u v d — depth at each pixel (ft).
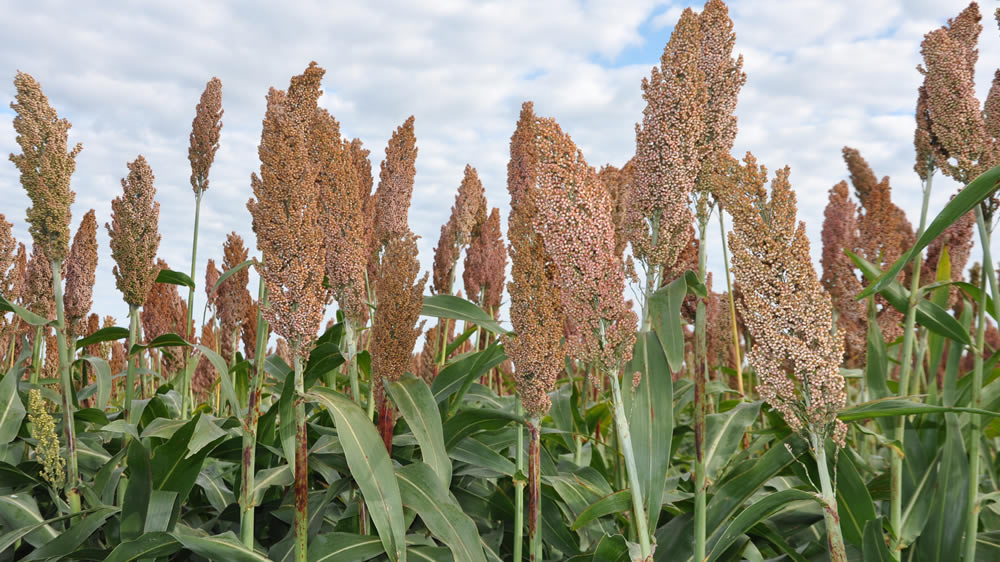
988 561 11.31
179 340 15.14
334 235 11.71
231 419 14.12
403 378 12.03
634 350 10.53
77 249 16.57
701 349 10.41
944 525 11.02
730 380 22.76
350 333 12.30
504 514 14.25
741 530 9.39
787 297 8.84
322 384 16.55
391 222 15.98
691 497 12.55
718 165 9.44
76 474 12.44
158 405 16.47
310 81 10.98
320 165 11.43
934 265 15.35
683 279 10.50
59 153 12.29
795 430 9.08
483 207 21.66
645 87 10.53
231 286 22.09
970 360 22.47
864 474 14.73
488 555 12.46
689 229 10.52
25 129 11.98
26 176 12.12
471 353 15.93
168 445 11.46
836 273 16.07
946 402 11.98
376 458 10.14
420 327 12.06
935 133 11.55
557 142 9.21
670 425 10.02
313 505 12.76
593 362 9.50
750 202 9.04
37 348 17.52
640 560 9.21
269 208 9.68
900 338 16.25
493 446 14.56
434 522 10.68
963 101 11.11
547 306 10.26
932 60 11.54
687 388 15.10
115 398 25.86
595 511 10.80
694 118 10.07
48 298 17.40
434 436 11.33
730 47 10.99
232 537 10.63
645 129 10.51
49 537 12.33
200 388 24.82
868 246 15.65
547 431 13.89
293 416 11.39
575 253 9.25
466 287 21.48
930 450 12.69
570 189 9.23
